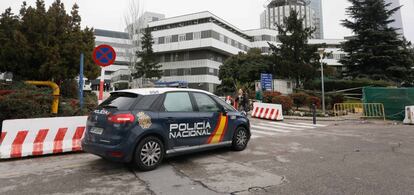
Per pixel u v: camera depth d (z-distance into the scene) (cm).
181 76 5422
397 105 1695
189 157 650
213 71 5347
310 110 2119
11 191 421
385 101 1733
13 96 809
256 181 470
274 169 547
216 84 5403
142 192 417
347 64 3675
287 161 614
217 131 661
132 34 4316
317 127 1320
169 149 563
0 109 751
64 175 504
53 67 1461
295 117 1812
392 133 1099
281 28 3042
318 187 438
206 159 630
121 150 495
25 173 517
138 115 519
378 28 3625
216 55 5488
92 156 664
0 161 605
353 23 3719
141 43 4922
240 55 4738
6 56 1451
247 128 751
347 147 789
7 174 511
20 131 641
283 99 2017
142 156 524
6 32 1515
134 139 506
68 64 1591
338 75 3869
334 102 2375
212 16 5209
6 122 629
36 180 475
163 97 576
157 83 4688
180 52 5478
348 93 3109
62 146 682
